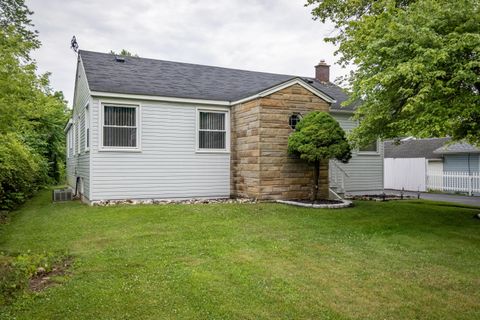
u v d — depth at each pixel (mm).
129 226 7391
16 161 11641
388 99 7789
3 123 6695
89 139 10820
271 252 5691
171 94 11375
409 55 6898
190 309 3574
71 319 3328
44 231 7133
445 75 6652
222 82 13797
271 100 10922
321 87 16406
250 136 11258
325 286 4277
